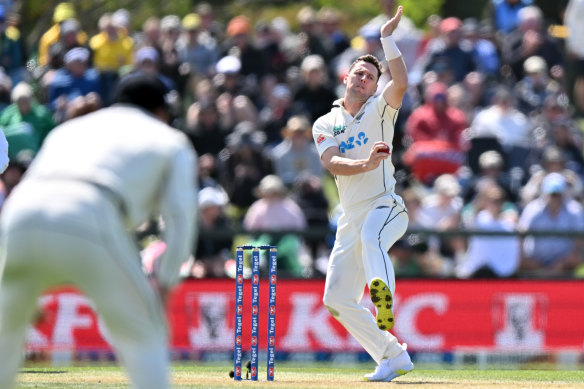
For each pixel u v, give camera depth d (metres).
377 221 25.52
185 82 59.47
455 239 46.59
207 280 39.88
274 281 26.66
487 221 45.56
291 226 45.88
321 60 55.53
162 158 15.66
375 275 25.06
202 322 39.75
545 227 46.03
